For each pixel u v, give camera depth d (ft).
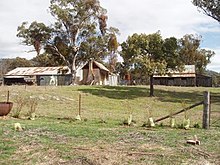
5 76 213.87
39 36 181.27
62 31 183.21
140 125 43.88
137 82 189.67
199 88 148.97
